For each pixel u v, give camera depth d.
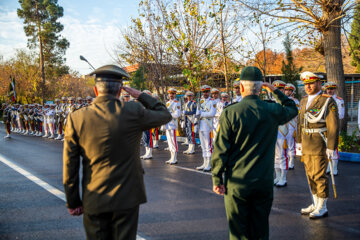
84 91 41.41
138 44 14.21
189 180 6.36
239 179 2.41
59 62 36.50
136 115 2.12
